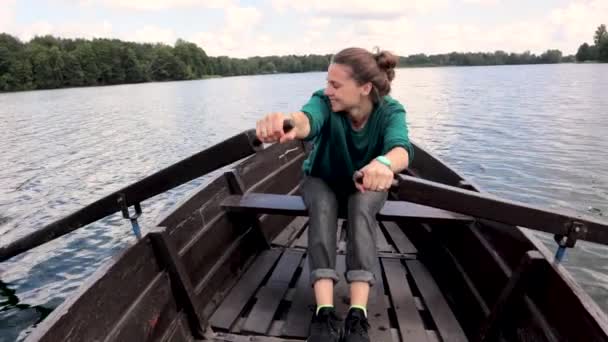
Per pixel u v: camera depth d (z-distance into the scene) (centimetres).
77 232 694
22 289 530
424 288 280
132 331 194
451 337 231
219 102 3878
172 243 227
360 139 217
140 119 2483
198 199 268
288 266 311
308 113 198
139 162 1252
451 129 1716
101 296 179
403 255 330
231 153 188
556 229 188
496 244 240
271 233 361
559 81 5228
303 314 252
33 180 1033
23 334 445
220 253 285
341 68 199
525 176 986
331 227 213
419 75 10125
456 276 270
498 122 1866
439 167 357
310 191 228
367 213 214
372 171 149
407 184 184
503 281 221
